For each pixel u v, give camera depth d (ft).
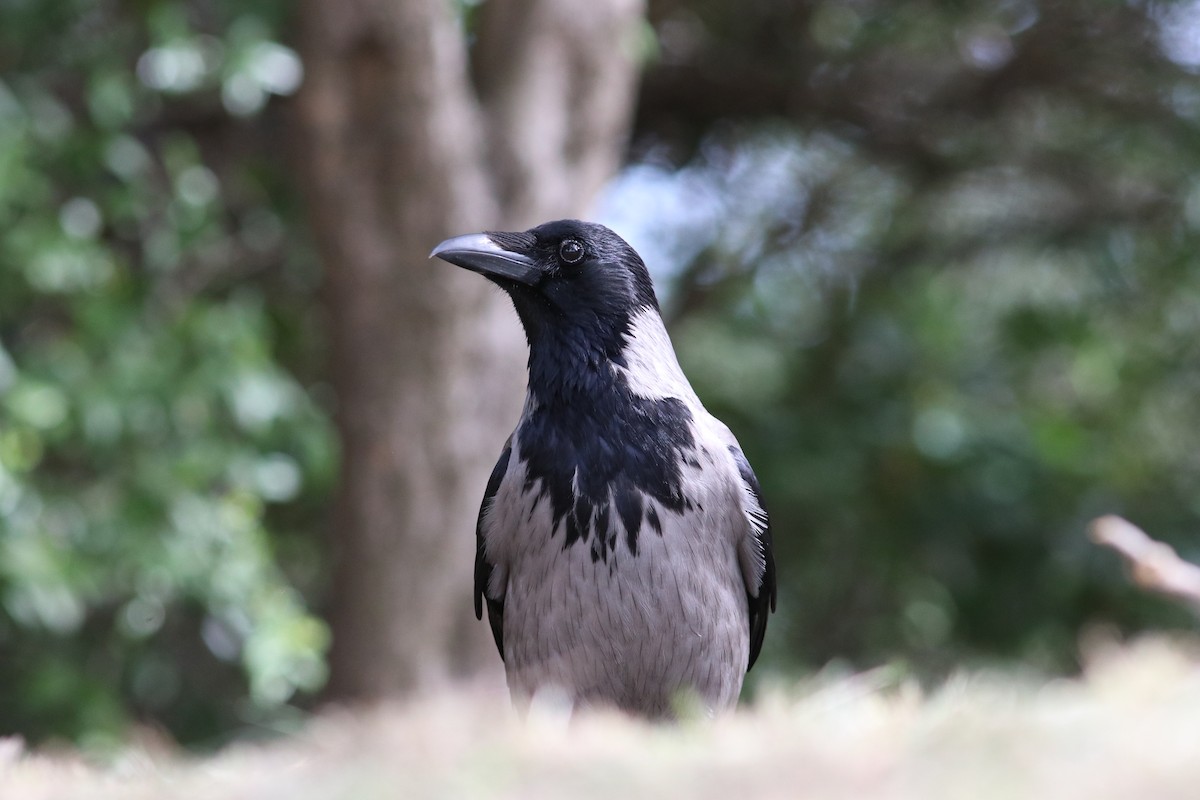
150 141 49.49
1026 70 56.65
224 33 39.60
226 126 51.16
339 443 37.96
